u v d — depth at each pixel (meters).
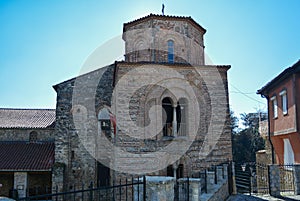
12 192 19.89
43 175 22.30
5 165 20.41
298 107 17.02
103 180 20.52
